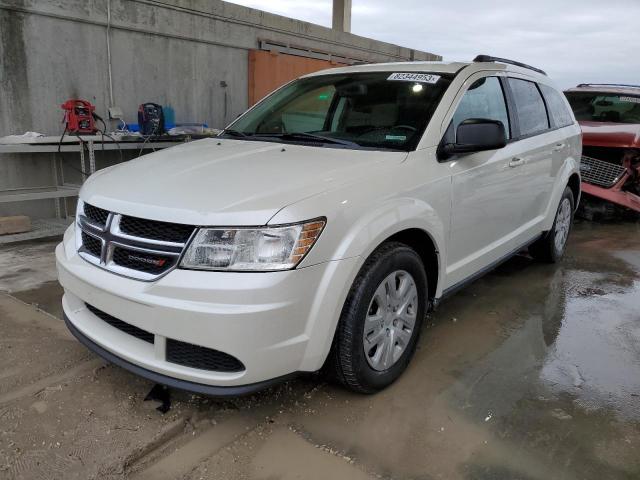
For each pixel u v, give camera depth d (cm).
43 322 351
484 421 262
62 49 580
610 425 262
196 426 252
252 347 218
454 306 411
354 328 251
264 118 385
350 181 254
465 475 225
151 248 228
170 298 221
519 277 485
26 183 580
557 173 470
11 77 545
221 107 768
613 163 740
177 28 685
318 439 246
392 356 283
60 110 589
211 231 220
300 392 282
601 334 368
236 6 754
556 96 498
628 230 716
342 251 237
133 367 243
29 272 446
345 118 345
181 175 264
